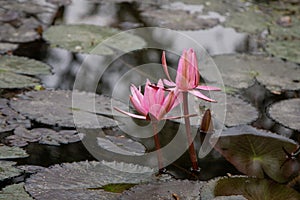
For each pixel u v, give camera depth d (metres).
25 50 4.31
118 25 5.09
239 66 4.23
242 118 3.38
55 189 2.47
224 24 5.31
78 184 2.53
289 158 2.93
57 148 2.91
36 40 4.55
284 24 5.40
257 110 3.52
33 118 3.19
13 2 5.52
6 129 3.05
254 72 4.14
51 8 5.46
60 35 4.63
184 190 2.50
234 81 3.96
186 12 5.64
